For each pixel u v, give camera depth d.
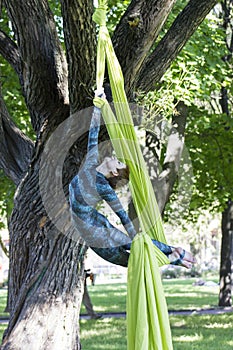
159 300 3.92
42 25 6.56
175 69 10.22
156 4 5.80
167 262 3.99
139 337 3.86
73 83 5.98
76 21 5.59
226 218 19.50
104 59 4.35
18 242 6.72
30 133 13.43
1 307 22.47
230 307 19.45
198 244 43.78
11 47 7.20
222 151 14.82
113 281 41.28
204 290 29.41
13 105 12.89
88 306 16.72
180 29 6.64
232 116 16.48
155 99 6.53
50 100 6.79
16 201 6.86
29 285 6.54
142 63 6.07
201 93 11.97
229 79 12.77
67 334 6.49
